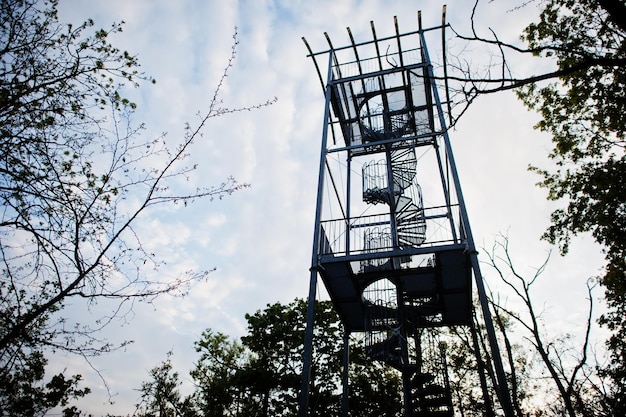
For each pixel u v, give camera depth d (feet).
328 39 46.80
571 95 40.24
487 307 25.96
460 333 68.08
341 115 48.93
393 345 35.14
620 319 42.88
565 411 43.96
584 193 43.52
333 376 60.39
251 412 67.10
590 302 37.29
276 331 65.16
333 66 46.47
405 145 47.55
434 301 39.78
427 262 36.47
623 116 38.55
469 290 37.06
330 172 42.09
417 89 47.67
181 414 71.46
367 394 58.13
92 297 18.76
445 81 16.44
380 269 36.94
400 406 58.65
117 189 20.40
